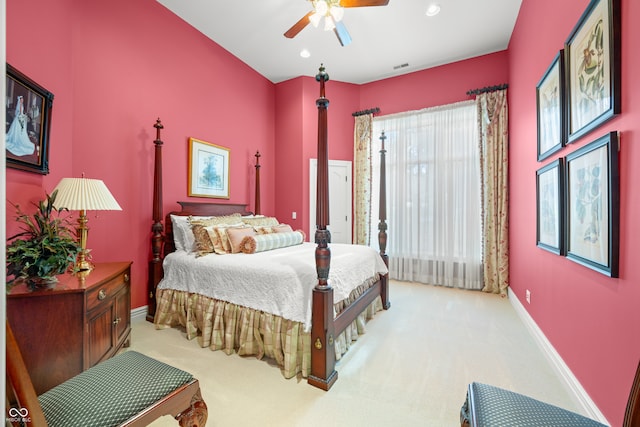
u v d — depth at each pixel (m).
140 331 2.59
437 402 1.67
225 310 2.29
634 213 1.20
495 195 3.79
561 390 1.79
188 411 1.19
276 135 4.84
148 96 2.92
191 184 3.37
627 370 1.22
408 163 4.44
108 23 2.57
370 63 4.21
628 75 1.24
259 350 2.13
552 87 2.07
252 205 4.38
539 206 2.37
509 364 2.08
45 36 1.96
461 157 4.07
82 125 2.38
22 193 1.75
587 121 1.56
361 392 1.77
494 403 1.02
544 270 2.28
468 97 4.05
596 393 1.47
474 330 2.66
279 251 2.79
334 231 4.77
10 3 1.67
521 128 3.05
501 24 3.33
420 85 4.39
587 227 1.55
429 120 4.28
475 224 3.97
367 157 4.70
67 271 1.81
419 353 2.24
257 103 4.47
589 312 1.55
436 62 4.18
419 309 3.22
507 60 3.81
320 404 1.65
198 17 3.25
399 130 4.49
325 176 1.87
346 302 2.33
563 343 1.88
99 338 1.70
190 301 2.50
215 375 1.94
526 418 0.94
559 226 1.91
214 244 2.67
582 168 1.61
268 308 2.06
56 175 2.10
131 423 0.98
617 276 1.30
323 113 1.89
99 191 1.91
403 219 4.48
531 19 2.66
